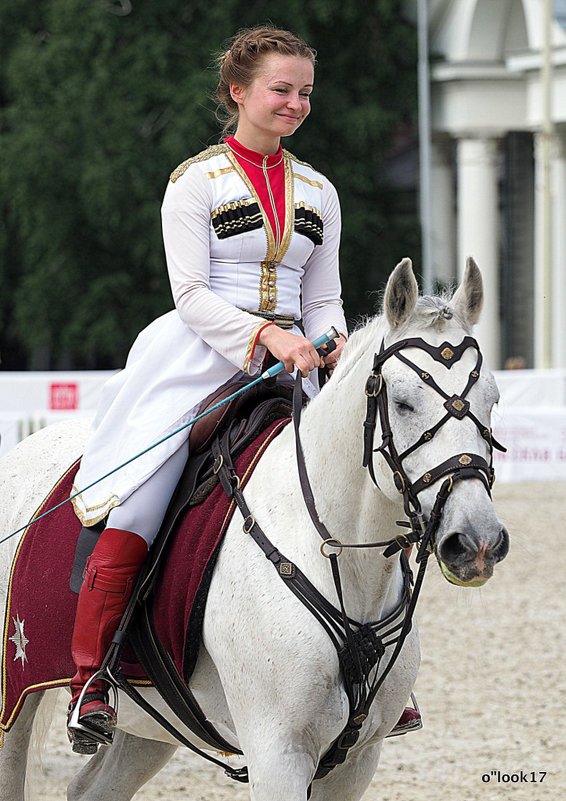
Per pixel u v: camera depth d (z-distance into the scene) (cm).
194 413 696
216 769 1120
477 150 4722
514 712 1276
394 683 664
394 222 4862
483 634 1592
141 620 695
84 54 4472
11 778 794
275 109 689
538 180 4447
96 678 680
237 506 668
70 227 4512
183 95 4366
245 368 668
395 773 1098
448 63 4681
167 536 687
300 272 722
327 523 636
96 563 685
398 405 574
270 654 626
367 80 4728
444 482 552
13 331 4816
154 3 4500
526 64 4353
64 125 4400
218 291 696
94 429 743
